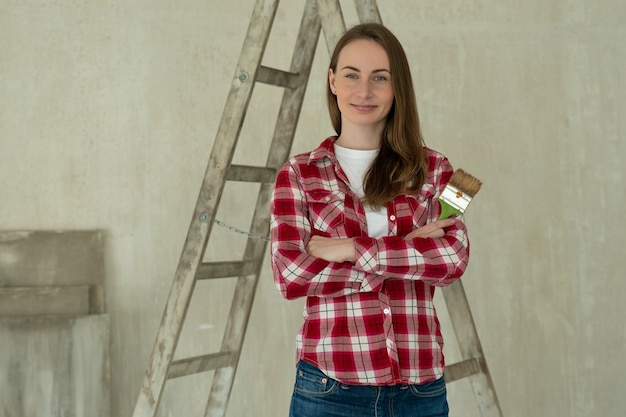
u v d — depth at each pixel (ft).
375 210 6.76
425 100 13.50
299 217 6.66
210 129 13.12
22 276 12.32
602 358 13.56
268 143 13.16
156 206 12.98
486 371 8.79
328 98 7.39
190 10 13.16
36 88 12.80
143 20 13.06
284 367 13.19
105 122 12.93
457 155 13.50
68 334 11.94
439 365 6.57
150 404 8.88
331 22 8.43
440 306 13.51
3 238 12.35
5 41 12.76
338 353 6.35
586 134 13.70
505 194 13.56
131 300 12.84
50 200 12.74
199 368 9.28
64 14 12.90
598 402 13.51
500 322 13.50
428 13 13.58
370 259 6.25
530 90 13.65
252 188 13.16
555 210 13.62
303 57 9.48
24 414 11.68
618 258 13.64
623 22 13.75
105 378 12.00
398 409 6.35
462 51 13.60
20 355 11.78
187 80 13.11
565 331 13.56
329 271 6.31
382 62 6.82
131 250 12.89
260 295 13.21
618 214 13.66
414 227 6.73
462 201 6.63
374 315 6.38
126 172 12.94
